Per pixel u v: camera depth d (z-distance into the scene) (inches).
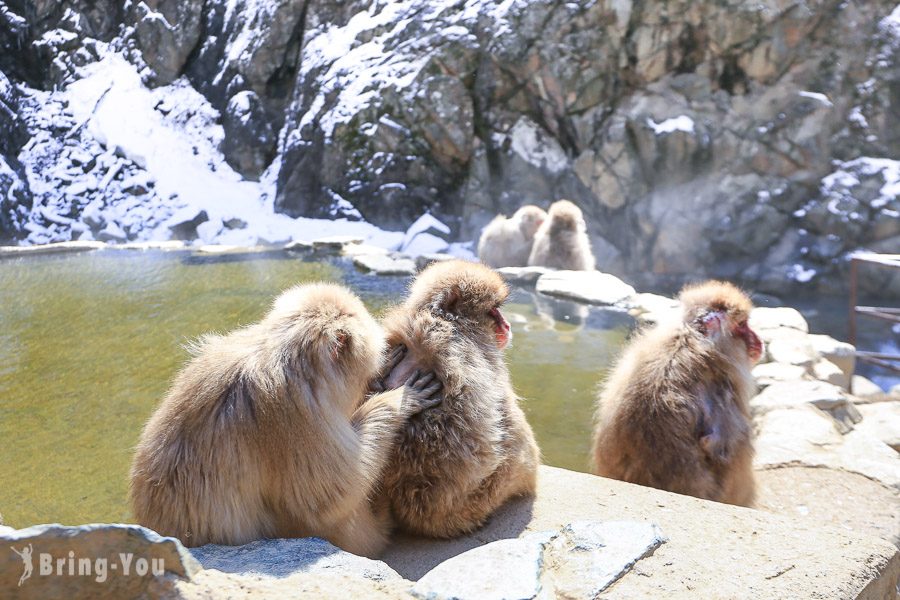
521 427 120.1
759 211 530.3
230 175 615.5
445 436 109.6
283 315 103.7
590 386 212.4
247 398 96.3
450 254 508.1
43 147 606.2
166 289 317.7
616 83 528.4
